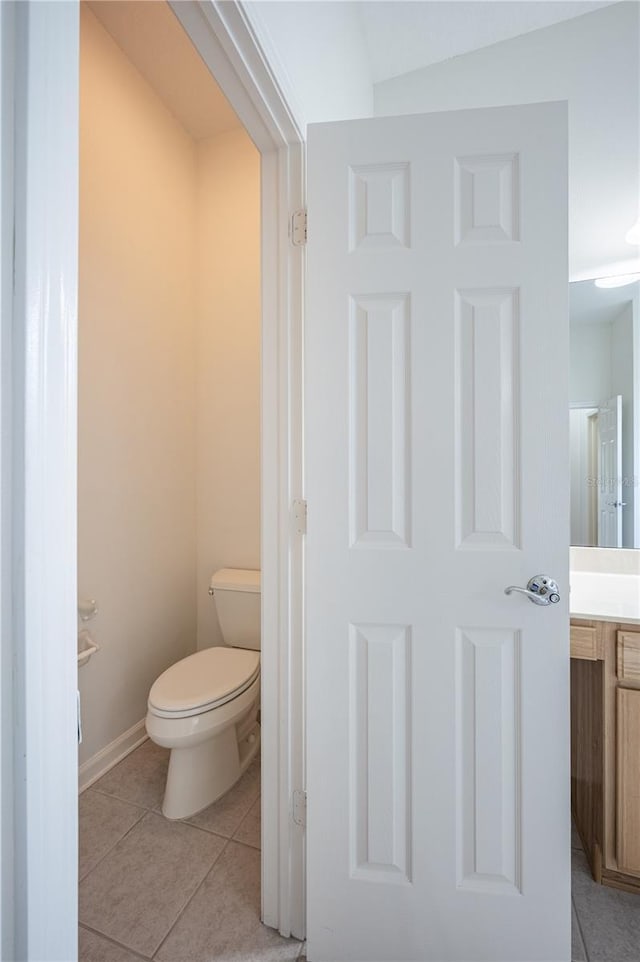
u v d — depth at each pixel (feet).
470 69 5.57
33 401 1.26
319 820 3.57
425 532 3.45
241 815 5.14
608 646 4.04
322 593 3.58
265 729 3.83
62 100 1.33
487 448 3.38
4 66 1.21
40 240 1.27
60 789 1.32
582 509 5.54
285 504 3.73
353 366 3.55
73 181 1.37
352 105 4.93
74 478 1.37
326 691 3.57
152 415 6.70
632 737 3.90
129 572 6.30
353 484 3.55
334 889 3.54
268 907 3.83
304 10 3.58
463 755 3.43
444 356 3.42
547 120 3.30
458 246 3.40
